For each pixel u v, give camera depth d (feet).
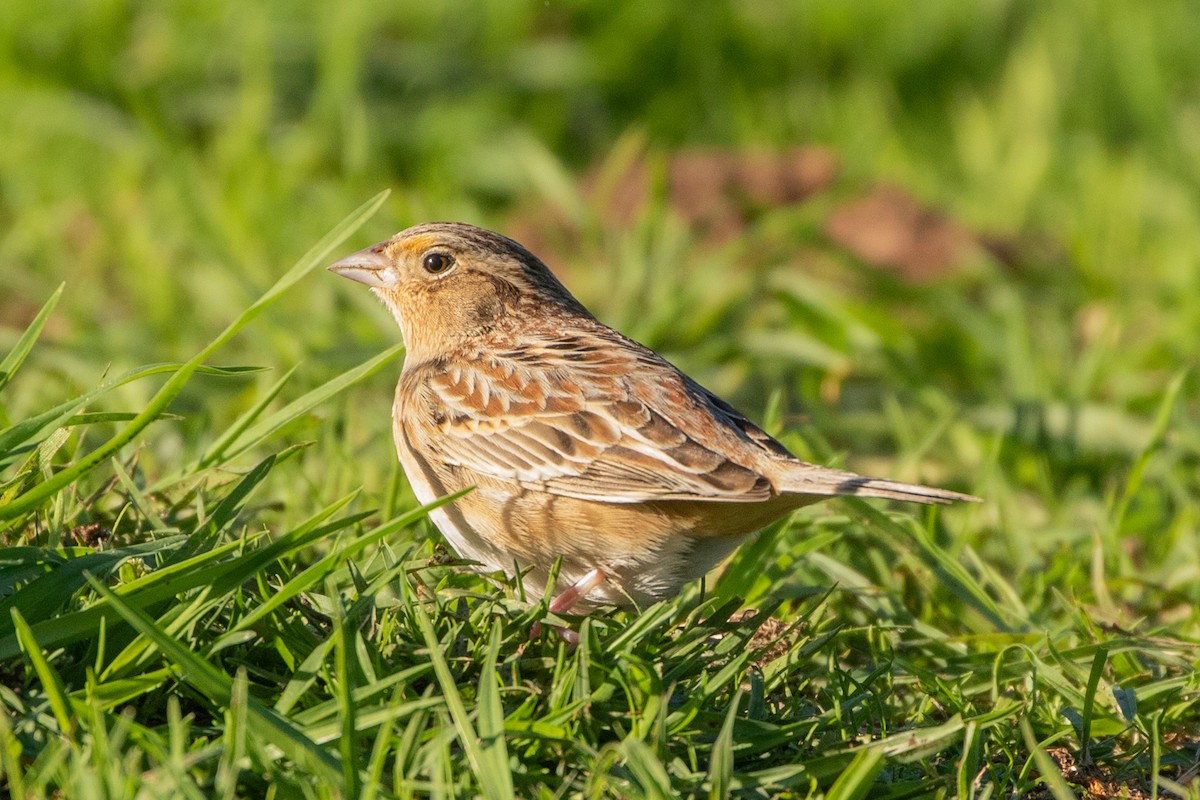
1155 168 64.44
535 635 23.91
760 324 48.93
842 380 46.42
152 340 44.14
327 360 41.04
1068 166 64.13
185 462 33.50
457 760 20.70
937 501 24.91
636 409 27.20
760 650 24.66
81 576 22.22
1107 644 26.78
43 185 55.47
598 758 20.53
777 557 31.09
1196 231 57.31
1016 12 72.33
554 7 65.36
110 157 57.41
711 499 25.26
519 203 57.31
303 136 58.23
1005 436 40.93
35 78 59.52
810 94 66.54
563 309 31.78
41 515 25.77
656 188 52.37
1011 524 35.32
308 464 35.83
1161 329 50.29
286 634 22.72
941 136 66.64
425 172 58.03
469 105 60.80
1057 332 48.88
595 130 62.85
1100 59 70.54
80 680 21.59
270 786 20.01
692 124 64.34
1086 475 41.24
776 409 35.55
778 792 21.84
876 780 22.70
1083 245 54.85
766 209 56.65
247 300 44.91
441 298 31.27
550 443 27.20
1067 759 24.67
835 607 30.45
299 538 22.18
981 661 27.94
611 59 64.54
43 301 47.96
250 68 59.72
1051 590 31.78
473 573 26.71
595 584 27.17
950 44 70.44
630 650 23.09
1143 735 25.30
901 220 56.49
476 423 28.09
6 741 19.24
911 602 31.40
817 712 24.35
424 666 21.02
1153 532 36.37
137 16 61.77
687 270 50.98
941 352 48.65
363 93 60.49
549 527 27.20
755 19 68.03
